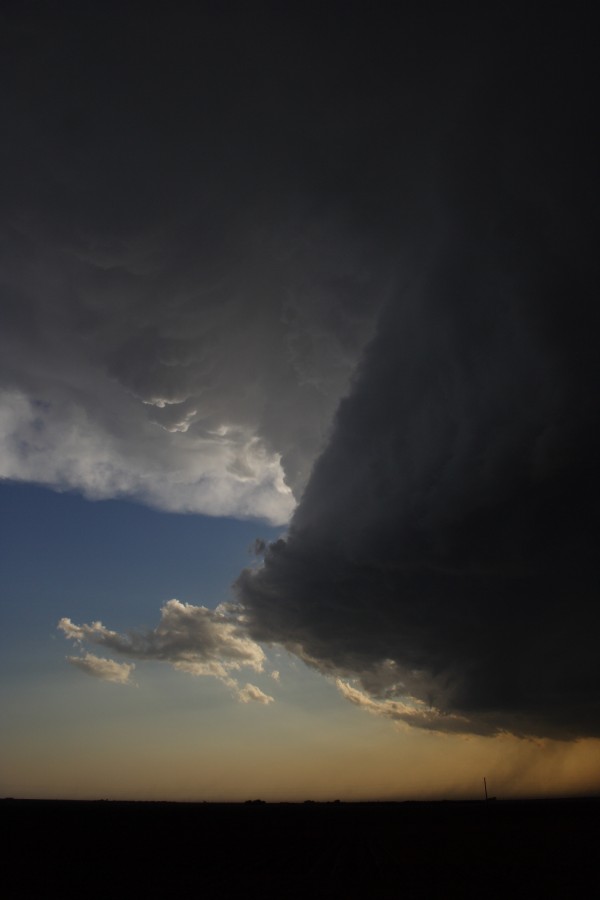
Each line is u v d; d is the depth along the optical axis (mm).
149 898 24891
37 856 40344
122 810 131625
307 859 40188
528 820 90438
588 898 25125
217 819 93375
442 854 43156
